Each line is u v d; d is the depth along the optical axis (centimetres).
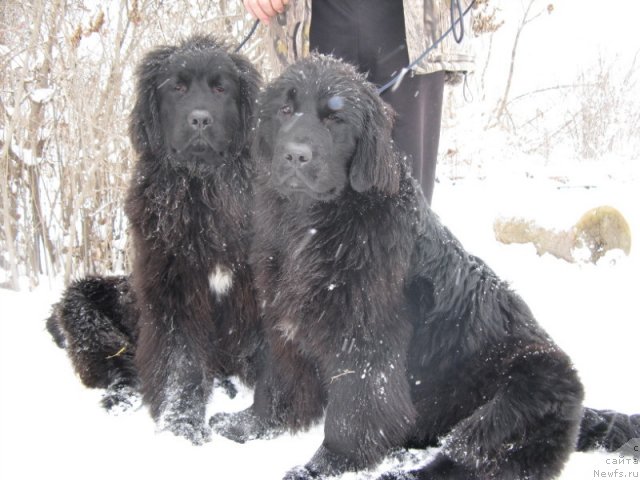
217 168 131
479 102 377
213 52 131
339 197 108
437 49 145
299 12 145
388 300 107
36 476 104
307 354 116
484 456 101
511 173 315
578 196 249
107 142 185
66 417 125
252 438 122
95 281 152
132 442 117
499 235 233
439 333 113
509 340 112
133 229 132
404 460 113
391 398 107
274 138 111
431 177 162
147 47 197
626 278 196
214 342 136
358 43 146
